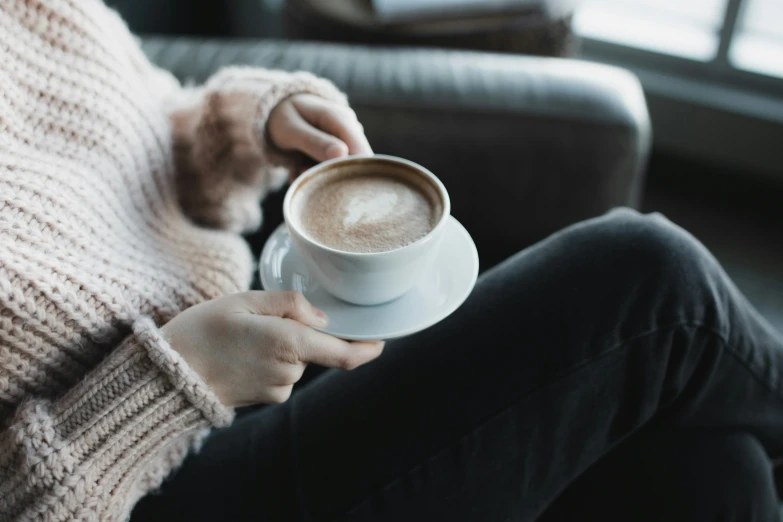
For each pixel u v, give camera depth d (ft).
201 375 2.06
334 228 2.12
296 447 2.28
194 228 2.52
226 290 2.40
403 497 2.18
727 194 5.36
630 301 2.22
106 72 2.33
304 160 2.53
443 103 2.99
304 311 2.11
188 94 2.83
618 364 2.22
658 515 2.39
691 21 5.67
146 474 2.19
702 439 2.45
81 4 2.30
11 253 2.00
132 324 2.14
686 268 2.26
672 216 5.19
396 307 2.18
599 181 3.05
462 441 2.19
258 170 2.69
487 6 4.07
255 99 2.49
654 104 5.56
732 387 2.38
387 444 2.21
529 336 2.23
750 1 5.13
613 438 2.35
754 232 5.02
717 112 5.28
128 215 2.36
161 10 5.68
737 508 2.36
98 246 2.16
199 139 2.64
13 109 2.18
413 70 3.14
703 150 5.50
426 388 2.24
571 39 4.35
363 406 2.28
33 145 2.20
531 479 2.25
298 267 2.30
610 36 5.82
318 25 4.13
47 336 2.07
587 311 2.22
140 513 2.28
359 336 2.10
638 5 5.86
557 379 2.19
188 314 2.10
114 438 2.03
